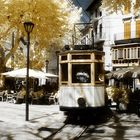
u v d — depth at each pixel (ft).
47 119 56.39
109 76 86.43
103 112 62.13
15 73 88.43
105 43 153.89
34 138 38.27
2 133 41.50
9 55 108.88
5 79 123.03
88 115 55.72
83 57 53.36
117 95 71.82
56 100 88.02
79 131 44.83
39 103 88.84
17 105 82.64
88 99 52.75
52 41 115.85
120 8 71.00
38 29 102.63
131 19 143.54
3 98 97.71
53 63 183.11
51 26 103.60
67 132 43.96
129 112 69.82
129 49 142.41
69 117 57.98
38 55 115.75
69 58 53.42
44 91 94.68
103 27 156.04
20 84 131.64
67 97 53.31
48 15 101.91
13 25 101.71
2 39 105.81
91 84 52.80
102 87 54.54
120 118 59.52
